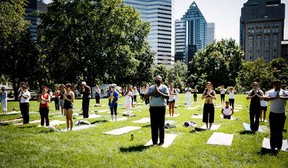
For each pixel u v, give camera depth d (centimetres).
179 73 8781
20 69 3934
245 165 605
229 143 804
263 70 5809
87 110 1432
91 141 829
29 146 766
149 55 6006
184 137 884
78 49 3978
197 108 1981
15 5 2808
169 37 17375
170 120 1310
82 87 1426
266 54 15188
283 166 602
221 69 6378
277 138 745
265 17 16162
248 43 15562
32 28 13138
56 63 4109
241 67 6562
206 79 6375
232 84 6362
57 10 4056
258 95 1011
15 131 1000
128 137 891
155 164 602
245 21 15575
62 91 1562
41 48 4206
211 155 677
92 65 4050
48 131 998
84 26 3944
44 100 1147
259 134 946
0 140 835
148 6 17025
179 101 2828
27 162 624
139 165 596
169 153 689
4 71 3906
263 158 658
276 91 742
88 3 3966
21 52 3906
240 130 1023
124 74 4372
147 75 5931
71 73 4184
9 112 1809
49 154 684
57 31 3944
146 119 1341
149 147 748
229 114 1431
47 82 4503
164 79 7294
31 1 13300
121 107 2125
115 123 1190
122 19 4103
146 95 782
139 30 4422
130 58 4247
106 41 4069
